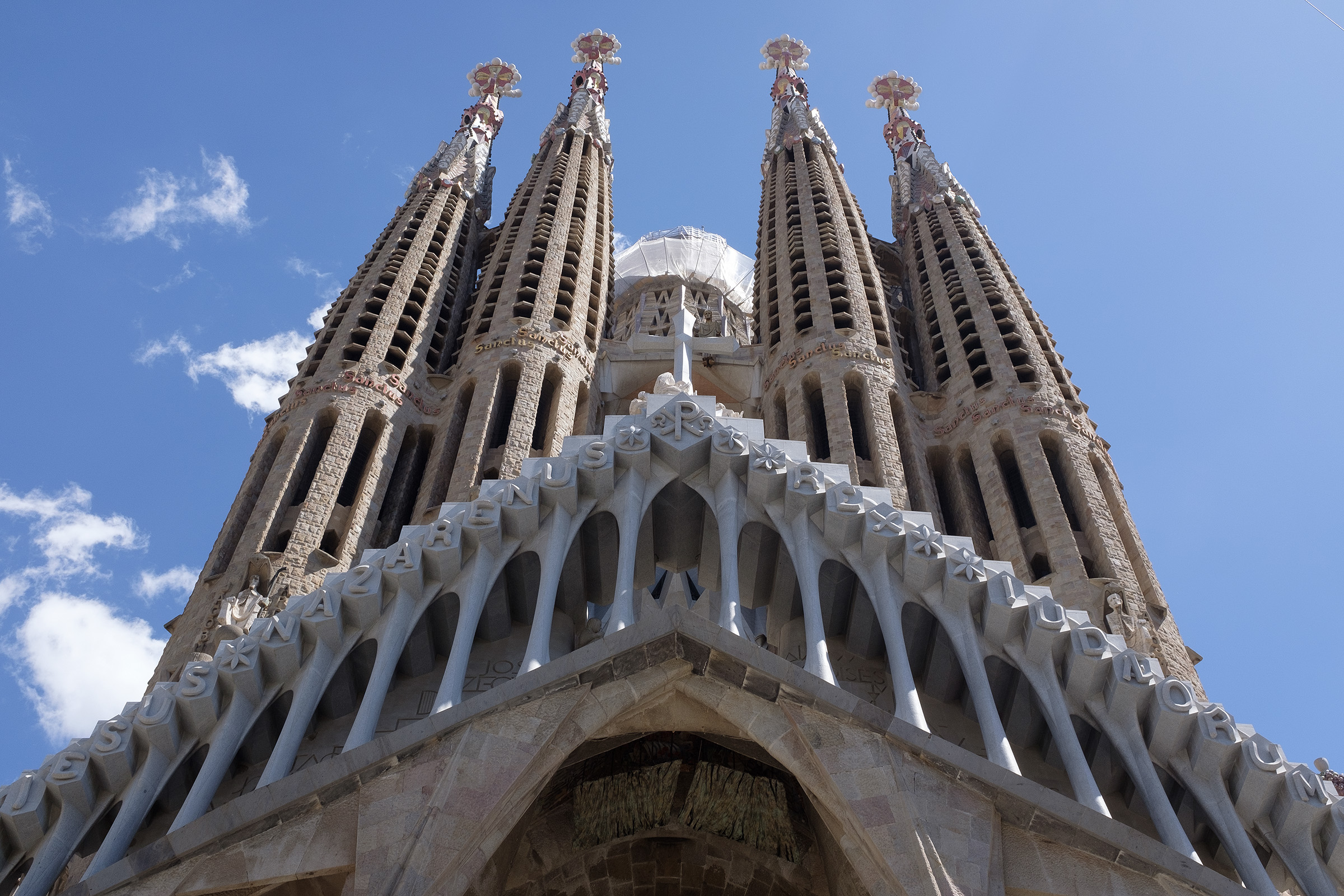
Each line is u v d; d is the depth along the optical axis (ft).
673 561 102.63
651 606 109.81
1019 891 74.84
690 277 267.59
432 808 74.95
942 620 91.97
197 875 74.28
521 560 97.76
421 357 177.47
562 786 92.73
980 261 197.57
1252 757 82.69
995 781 77.25
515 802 77.46
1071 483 150.20
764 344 190.29
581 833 93.40
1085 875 75.31
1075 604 129.80
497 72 277.23
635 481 98.53
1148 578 135.54
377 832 74.49
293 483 146.72
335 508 145.18
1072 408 163.22
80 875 90.27
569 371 177.68
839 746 79.10
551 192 223.51
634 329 249.75
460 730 79.56
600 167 246.06
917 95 268.41
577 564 99.60
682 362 177.17
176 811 87.97
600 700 82.07
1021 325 179.11
